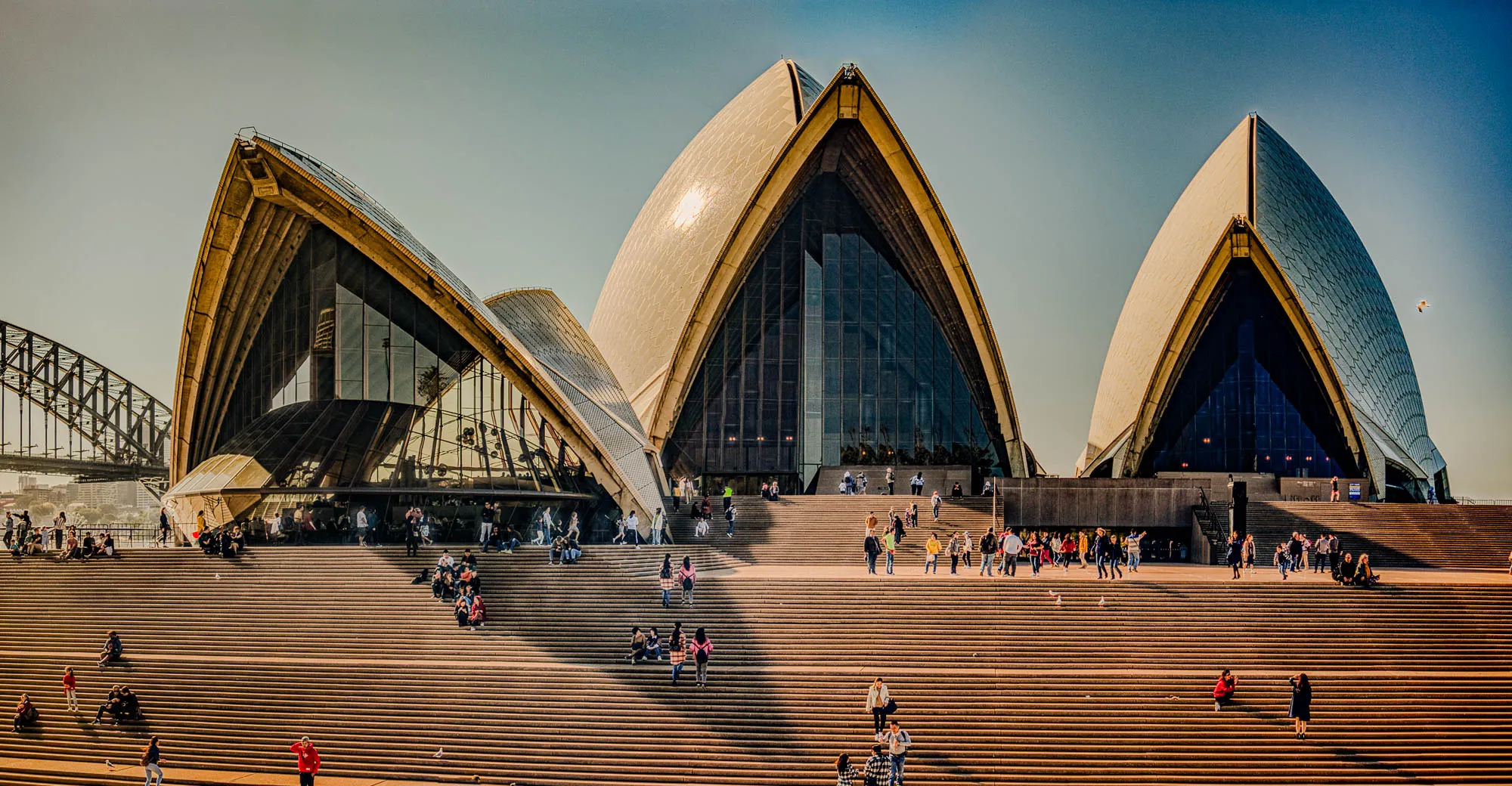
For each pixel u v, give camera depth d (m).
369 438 41.91
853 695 26.78
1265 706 26.47
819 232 56.50
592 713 26.36
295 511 40.12
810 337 56.16
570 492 43.16
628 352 60.88
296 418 42.97
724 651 29.05
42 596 32.53
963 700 26.55
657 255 60.62
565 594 31.66
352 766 25.44
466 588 30.58
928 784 24.11
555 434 43.69
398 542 40.41
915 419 55.91
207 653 29.53
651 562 34.38
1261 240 54.41
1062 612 30.53
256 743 26.30
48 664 29.05
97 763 26.06
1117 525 43.00
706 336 54.47
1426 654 28.91
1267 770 24.55
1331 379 56.88
